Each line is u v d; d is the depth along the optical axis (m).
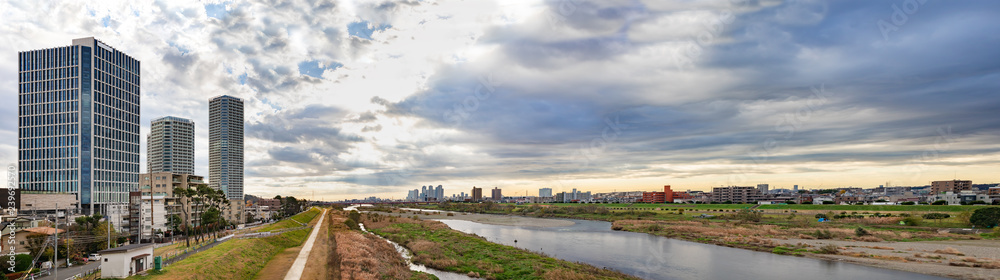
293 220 177.25
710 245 98.75
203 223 101.06
